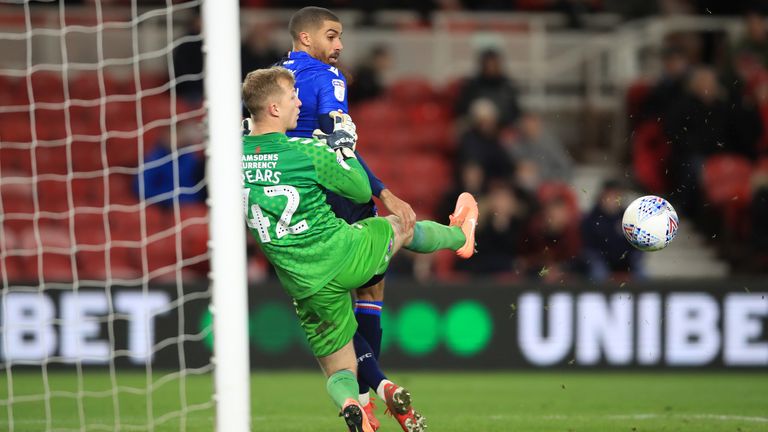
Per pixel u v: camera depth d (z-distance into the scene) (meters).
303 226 16.77
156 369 33.53
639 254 39.12
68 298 32.72
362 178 17.08
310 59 18.14
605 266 39.19
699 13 51.09
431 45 49.38
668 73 44.62
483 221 39.06
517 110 45.12
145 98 46.16
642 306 34.84
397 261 38.38
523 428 21.73
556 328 34.81
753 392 29.67
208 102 15.50
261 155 16.78
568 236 40.72
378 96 47.81
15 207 42.34
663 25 49.31
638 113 44.66
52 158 44.91
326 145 16.89
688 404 26.69
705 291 34.91
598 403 26.91
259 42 42.34
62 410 24.66
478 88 45.12
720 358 34.88
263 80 16.80
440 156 48.91
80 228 41.25
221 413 15.42
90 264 40.16
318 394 28.72
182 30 47.25
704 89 43.91
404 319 34.75
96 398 27.27
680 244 44.75
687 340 34.84
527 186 40.84
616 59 49.25
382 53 47.78
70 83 46.41
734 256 43.28
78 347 25.83
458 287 34.91
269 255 17.06
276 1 49.97
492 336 34.88
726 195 43.75
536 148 44.50
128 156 45.38
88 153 45.19
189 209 41.53
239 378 15.46
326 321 17.08
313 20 18.31
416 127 49.12
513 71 49.34
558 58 49.41
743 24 49.00
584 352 34.81
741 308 34.88
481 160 42.28
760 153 44.25
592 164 48.94
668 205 19.80
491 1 51.75
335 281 16.84
